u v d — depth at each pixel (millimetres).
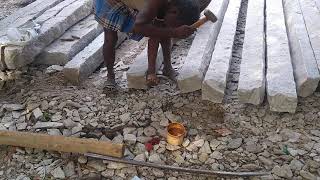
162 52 3971
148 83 3650
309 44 3906
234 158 3119
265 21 4652
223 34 4293
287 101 3303
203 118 3459
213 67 3689
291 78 3508
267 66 3721
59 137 3133
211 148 3199
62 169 3088
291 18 4465
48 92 3764
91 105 3613
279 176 2980
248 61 3773
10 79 3969
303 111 3428
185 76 3564
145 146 3229
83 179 3006
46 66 4156
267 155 3127
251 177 2982
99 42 4324
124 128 3387
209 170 3012
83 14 4840
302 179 2959
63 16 4500
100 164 3088
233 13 4816
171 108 3562
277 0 4984
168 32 3125
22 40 3898
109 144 3061
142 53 4043
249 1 5027
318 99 3506
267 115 3428
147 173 3033
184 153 3174
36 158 3178
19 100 3764
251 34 4234
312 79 3408
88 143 3084
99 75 4090
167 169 3041
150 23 3111
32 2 5355
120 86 3875
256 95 3381
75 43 4270
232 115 3445
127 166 3072
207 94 3516
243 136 3281
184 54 4391
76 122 3447
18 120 3533
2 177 3061
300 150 3148
